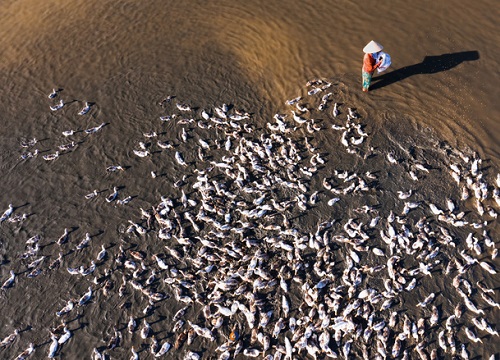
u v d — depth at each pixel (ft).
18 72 54.70
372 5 53.93
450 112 42.88
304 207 38.60
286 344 31.24
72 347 33.12
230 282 34.53
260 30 54.44
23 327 34.50
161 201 40.86
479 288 32.65
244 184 41.04
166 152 44.62
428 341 30.63
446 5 51.80
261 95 48.55
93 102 50.16
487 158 39.52
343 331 31.48
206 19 57.31
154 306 34.45
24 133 48.34
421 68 46.62
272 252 36.17
